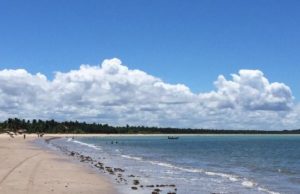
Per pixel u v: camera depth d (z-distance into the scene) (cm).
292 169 5316
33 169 3822
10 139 14162
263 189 3181
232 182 3594
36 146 9431
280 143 18438
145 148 11706
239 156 8275
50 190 2627
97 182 3181
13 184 2794
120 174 3916
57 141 15125
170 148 11988
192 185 3312
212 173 4384
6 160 4656
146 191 2842
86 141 17938
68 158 5794
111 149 10425
